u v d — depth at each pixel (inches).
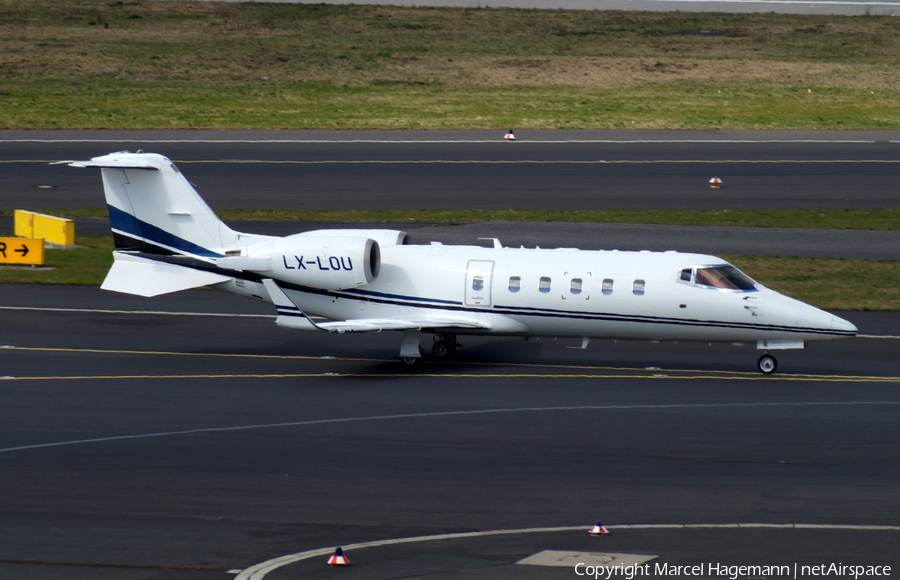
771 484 2591.0
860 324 4574.3
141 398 3422.7
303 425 3127.5
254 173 7485.2
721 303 3784.5
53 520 2325.3
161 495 2503.7
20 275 5374.0
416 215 6481.3
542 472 2689.5
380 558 2078.0
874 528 2266.2
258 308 4913.9
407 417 3216.0
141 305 4901.6
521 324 3944.4
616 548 2133.4
